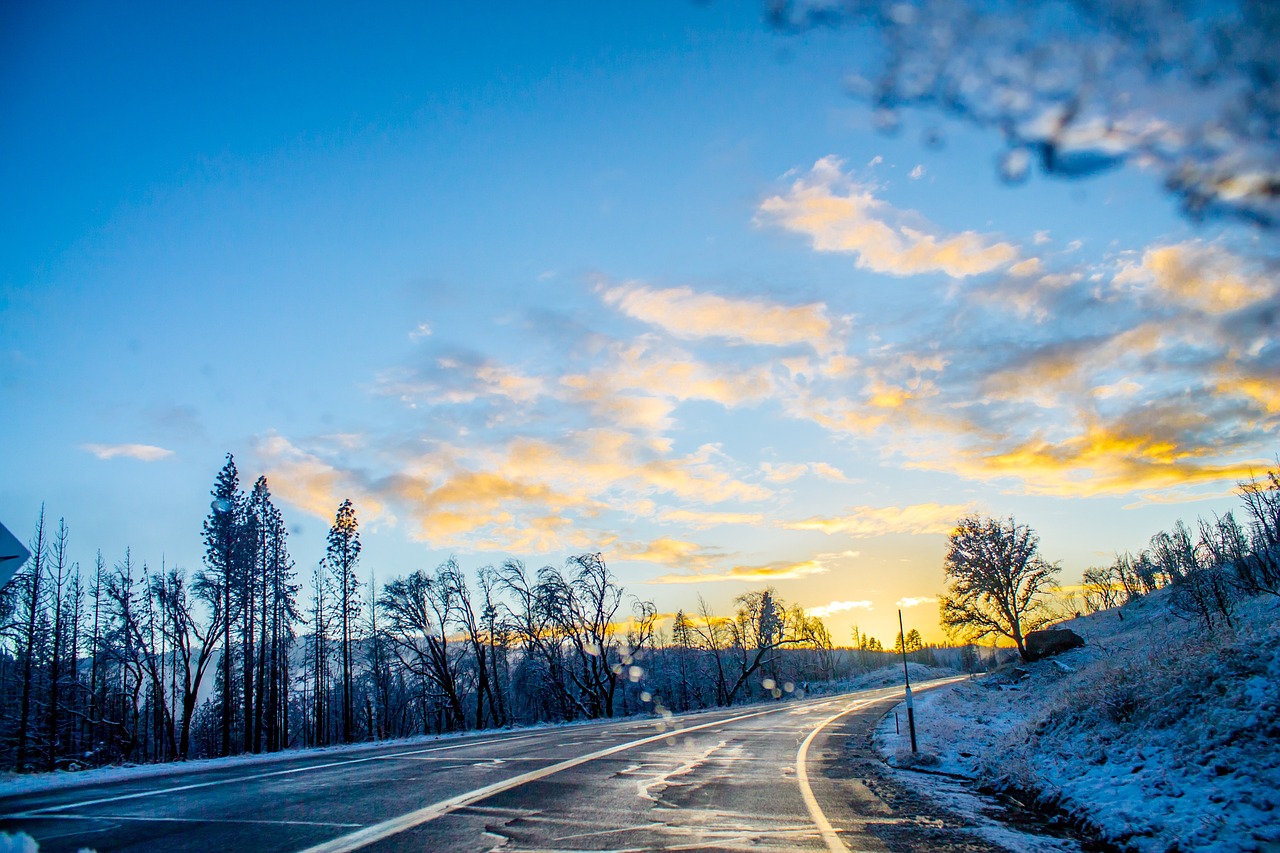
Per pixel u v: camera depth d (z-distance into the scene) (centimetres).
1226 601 2936
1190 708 1049
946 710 3095
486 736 2780
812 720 3009
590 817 910
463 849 735
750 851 725
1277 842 637
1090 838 783
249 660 4053
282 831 832
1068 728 1277
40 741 4069
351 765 1609
